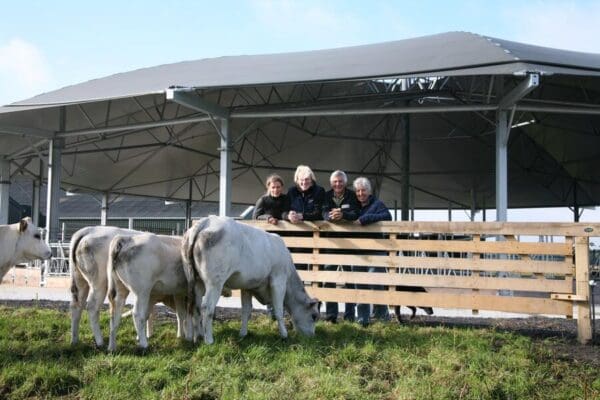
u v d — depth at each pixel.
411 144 22.45
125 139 19.61
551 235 7.60
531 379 5.39
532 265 7.73
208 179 25.50
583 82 14.91
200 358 5.88
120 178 23.50
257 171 24.25
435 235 8.78
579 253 7.41
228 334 7.09
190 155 22.00
